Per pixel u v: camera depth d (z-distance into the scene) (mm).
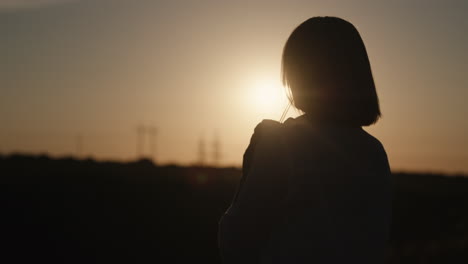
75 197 37125
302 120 2727
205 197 41656
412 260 18906
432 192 54625
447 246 21766
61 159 64562
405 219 37312
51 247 20750
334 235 2549
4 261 17641
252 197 2580
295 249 2537
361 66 2770
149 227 27391
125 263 17859
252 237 2580
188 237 24781
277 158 2609
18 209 30875
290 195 2574
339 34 2766
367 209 2623
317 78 2740
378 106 2799
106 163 66438
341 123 2736
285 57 2826
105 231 25469
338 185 2600
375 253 2629
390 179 2764
